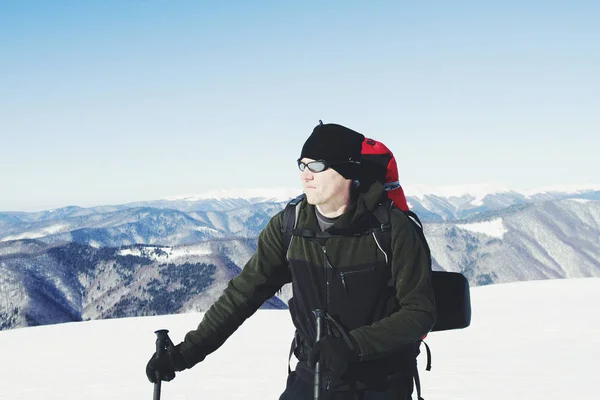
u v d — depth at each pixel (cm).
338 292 204
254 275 221
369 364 207
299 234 209
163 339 218
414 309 197
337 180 200
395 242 200
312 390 212
